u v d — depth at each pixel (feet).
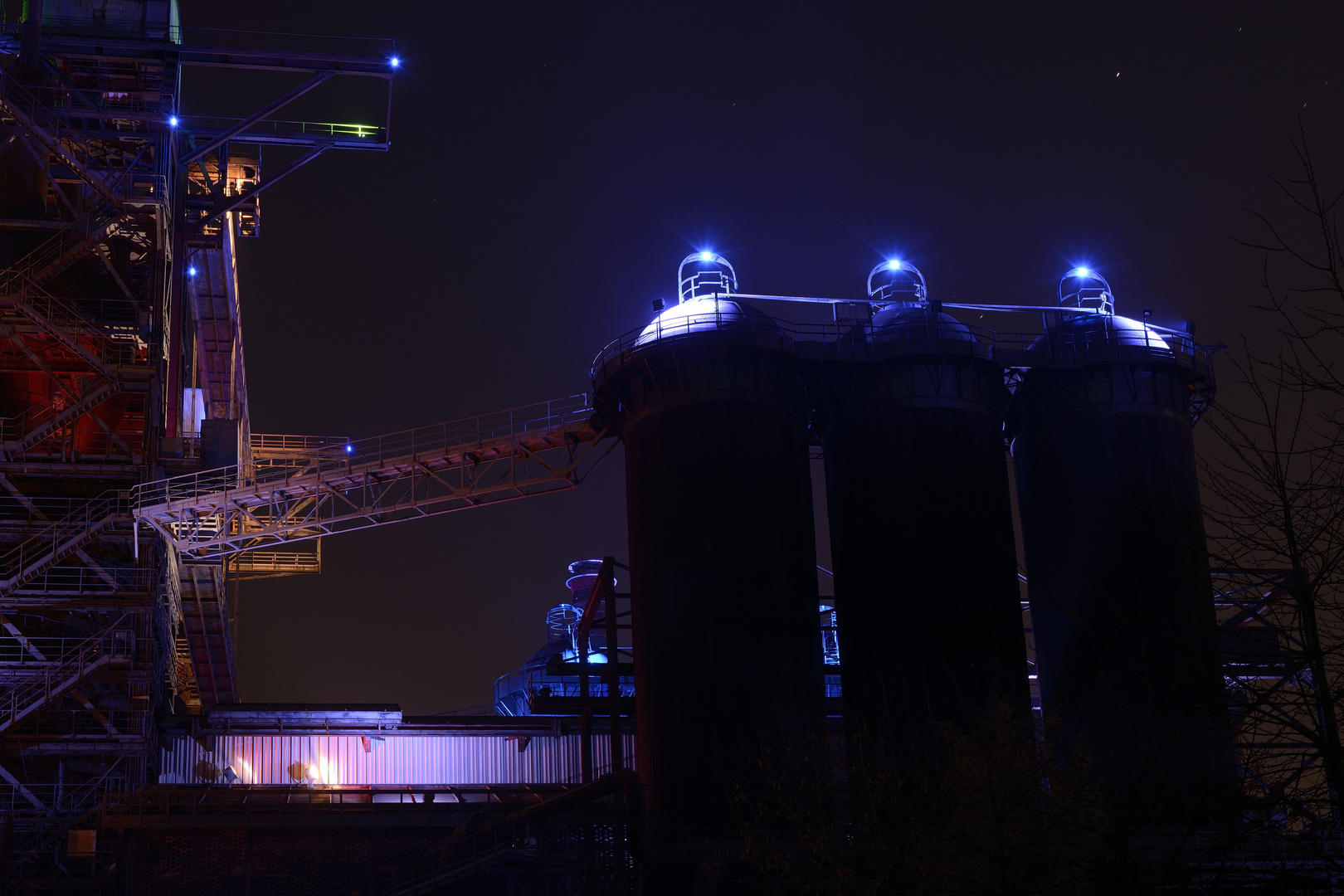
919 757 151.94
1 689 167.84
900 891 81.41
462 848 152.97
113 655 169.78
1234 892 37.09
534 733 196.95
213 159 230.68
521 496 194.29
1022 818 55.98
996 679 160.86
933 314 179.52
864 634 166.50
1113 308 193.67
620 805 155.33
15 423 185.26
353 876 152.97
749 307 175.52
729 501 162.81
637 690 163.02
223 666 216.74
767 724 152.25
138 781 167.84
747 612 157.58
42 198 195.11
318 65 207.51
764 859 124.88
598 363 179.52
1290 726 34.53
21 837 157.17
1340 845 34.50
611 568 168.96
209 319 238.48
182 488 186.80
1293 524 35.63
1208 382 185.06
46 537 178.19
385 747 193.26
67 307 187.52
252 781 187.21
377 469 187.73
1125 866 39.37
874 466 172.45
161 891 148.15
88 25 201.77
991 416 177.58
